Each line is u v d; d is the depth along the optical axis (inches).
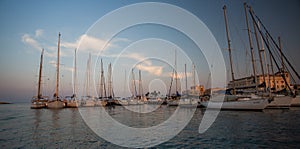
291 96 1312.7
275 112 1136.2
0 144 491.8
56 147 467.5
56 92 1873.8
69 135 600.1
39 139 545.0
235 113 1144.2
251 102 1207.6
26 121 936.9
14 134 613.0
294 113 1069.8
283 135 534.3
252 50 1384.1
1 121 939.3
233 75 1411.2
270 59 1646.2
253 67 1369.3
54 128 725.3
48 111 1604.3
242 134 563.5
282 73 1579.7
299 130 595.2
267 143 462.0
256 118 893.2
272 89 1558.8
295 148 420.2
